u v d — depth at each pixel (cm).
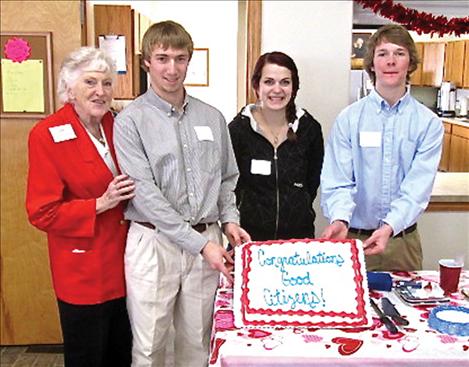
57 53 308
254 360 144
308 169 255
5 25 304
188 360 223
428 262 310
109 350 229
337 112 299
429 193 208
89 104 205
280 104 237
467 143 309
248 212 241
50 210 203
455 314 162
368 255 205
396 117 213
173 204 203
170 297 210
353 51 296
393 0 293
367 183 218
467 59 300
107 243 212
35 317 329
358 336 153
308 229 248
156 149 199
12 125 312
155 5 601
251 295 165
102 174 209
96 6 383
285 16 291
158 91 203
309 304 163
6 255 322
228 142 224
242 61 586
